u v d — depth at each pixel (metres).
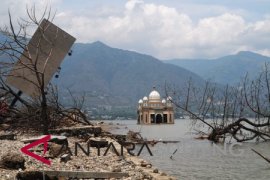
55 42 37.44
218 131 27.08
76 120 39.47
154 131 108.56
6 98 38.03
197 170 29.81
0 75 34.59
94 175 16.73
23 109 37.19
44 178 14.76
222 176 27.59
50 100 37.41
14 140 26.67
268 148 44.69
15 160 16.16
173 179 17.52
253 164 33.34
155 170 19.03
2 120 36.16
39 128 33.50
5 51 32.12
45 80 37.00
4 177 14.60
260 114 23.41
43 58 37.00
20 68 33.34
